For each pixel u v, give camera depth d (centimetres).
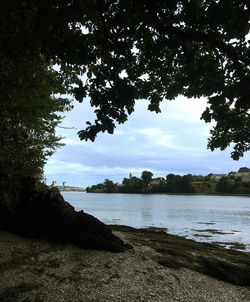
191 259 1608
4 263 1341
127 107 945
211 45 875
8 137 1491
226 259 1738
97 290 1219
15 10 851
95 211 6375
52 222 1641
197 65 956
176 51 962
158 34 919
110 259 1507
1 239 1563
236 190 16100
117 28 888
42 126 1653
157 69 1013
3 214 1641
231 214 6544
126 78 968
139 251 1645
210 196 16275
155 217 5409
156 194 18112
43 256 1457
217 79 958
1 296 1105
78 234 1619
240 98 887
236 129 1048
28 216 1647
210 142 1112
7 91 1162
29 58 997
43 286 1205
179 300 1223
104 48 910
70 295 1163
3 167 1487
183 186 17250
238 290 1413
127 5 833
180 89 1040
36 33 816
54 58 963
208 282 1436
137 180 19375
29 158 1611
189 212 6794
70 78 1500
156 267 1486
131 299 1180
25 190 1664
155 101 1070
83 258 1488
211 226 4328
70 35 825
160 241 1967
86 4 802
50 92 1575
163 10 857
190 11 830
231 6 801
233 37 866
